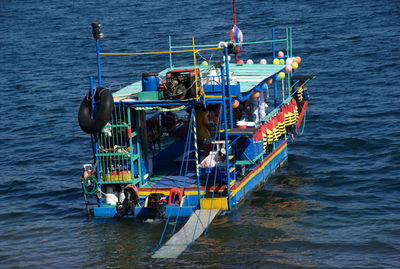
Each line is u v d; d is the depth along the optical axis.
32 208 34.81
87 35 103.31
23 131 52.84
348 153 42.34
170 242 27.70
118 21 115.06
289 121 38.81
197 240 27.95
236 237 28.31
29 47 96.31
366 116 50.59
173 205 30.45
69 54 87.62
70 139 49.94
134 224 30.53
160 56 80.12
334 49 78.25
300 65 71.31
